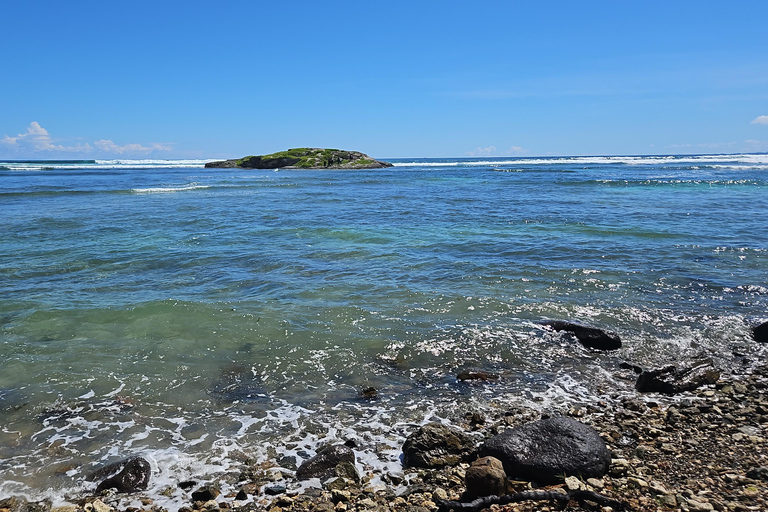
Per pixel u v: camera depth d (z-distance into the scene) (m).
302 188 42.66
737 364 7.97
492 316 9.86
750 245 16.14
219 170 85.94
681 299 10.89
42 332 8.93
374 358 8.06
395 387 7.18
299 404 6.70
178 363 7.82
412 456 5.41
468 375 7.44
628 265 13.68
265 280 12.34
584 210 25.56
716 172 62.44
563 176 57.94
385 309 10.23
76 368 7.58
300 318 9.70
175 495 4.86
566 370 7.75
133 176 61.97
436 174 68.12
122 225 20.42
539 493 4.57
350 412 6.50
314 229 19.73
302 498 4.76
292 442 5.82
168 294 11.16
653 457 5.30
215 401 6.75
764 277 12.47
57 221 21.16
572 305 10.47
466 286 11.81
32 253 15.01
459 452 5.48
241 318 9.67
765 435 5.73
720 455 5.29
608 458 5.10
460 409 6.58
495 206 27.88
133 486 4.93
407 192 38.12
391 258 14.66
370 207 27.73
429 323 9.50
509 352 8.32
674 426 6.02
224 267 13.61
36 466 5.30
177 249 15.83
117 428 6.06
